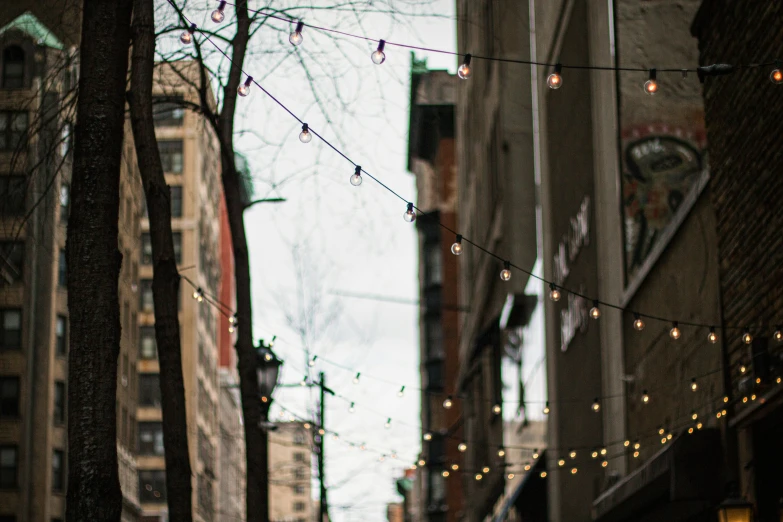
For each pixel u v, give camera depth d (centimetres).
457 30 6494
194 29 1501
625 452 2553
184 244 8975
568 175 3297
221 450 10875
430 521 8862
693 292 2003
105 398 1138
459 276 8138
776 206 1576
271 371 2145
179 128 9050
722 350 1817
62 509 6269
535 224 4394
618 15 2547
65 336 6375
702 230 1947
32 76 2317
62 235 6209
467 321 6712
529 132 4450
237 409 12850
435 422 9156
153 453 8850
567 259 3347
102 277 1162
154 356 8988
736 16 1750
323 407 3331
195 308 8931
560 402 3459
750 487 1684
